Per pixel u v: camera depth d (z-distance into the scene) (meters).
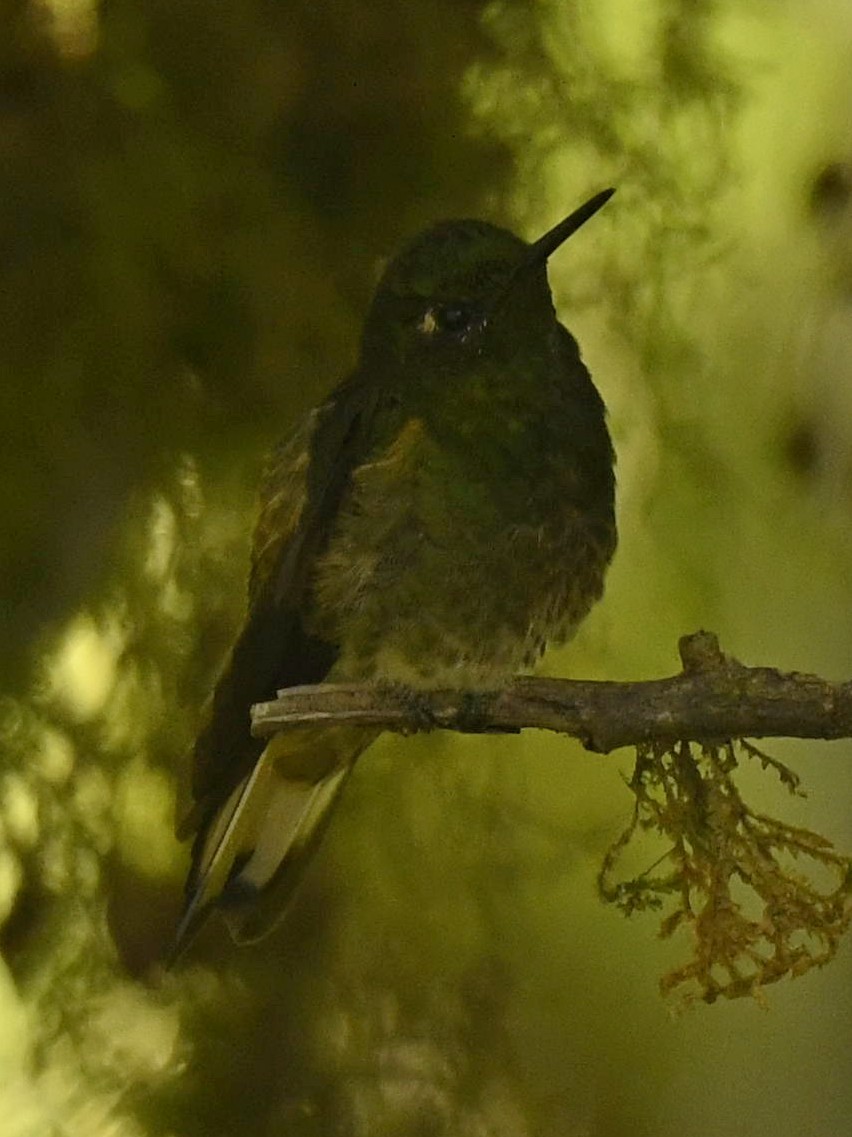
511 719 2.63
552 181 2.71
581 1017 2.73
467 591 2.67
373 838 2.70
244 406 2.70
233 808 2.67
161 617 2.70
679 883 2.63
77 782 2.69
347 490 2.67
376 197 2.70
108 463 2.69
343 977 2.70
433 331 2.67
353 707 2.65
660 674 2.73
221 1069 2.69
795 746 2.77
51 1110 2.69
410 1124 2.70
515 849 2.71
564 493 2.67
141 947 2.69
